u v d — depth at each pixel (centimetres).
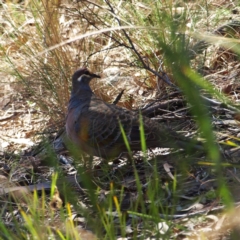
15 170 1118
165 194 926
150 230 773
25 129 1313
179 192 909
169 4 1155
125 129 997
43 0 1317
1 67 1356
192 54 1071
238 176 923
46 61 1275
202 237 744
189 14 1245
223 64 1277
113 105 1052
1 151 1231
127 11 1338
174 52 539
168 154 1030
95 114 1023
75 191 968
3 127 1338
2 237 838
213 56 1286
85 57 1288
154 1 1254
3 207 936
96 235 718
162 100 1232
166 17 646
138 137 992
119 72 1320
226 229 786
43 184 1020
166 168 973
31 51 1292
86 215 738
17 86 1355
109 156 1035
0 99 1407
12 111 1375
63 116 1247
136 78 1309
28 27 1416
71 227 775
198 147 940
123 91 1225
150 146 994
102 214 802
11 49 1428
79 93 1074
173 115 1171
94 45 1333
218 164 578
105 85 1288
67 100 1244
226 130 1077
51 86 1246
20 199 985
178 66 543
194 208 877
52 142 1189
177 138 974
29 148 1219
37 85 1287
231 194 880
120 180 1020
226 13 1330
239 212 782
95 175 1037
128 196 952
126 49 1325
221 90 1184
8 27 1537
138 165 1041
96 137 1012
